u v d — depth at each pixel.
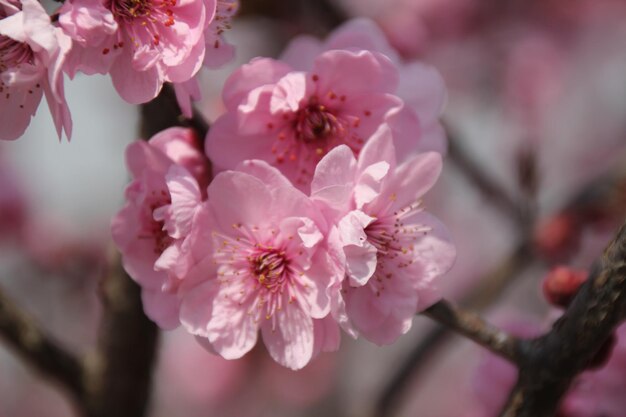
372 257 0.37
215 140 0.39
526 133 0.73
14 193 0.74
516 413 0.38
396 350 0.69
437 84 0.41
